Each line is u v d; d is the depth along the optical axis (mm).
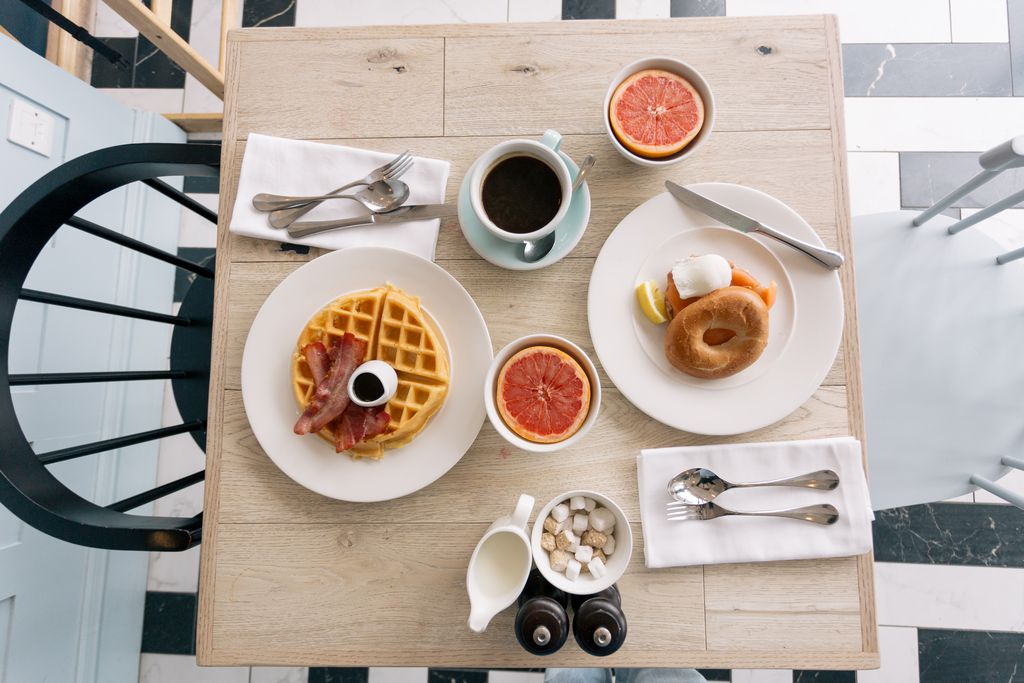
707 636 867
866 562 874
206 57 1717
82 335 1405
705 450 884
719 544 871
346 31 963
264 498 894
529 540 821
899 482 1111
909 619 1536
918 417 1122
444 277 879
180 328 1221
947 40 1632
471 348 884
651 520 875
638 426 904
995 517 1543
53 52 1562
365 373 816
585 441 903
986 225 1569
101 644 1460
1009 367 1117
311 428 814
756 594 875
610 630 755
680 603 874
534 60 956
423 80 958
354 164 934
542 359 814
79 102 1357
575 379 808
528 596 833
